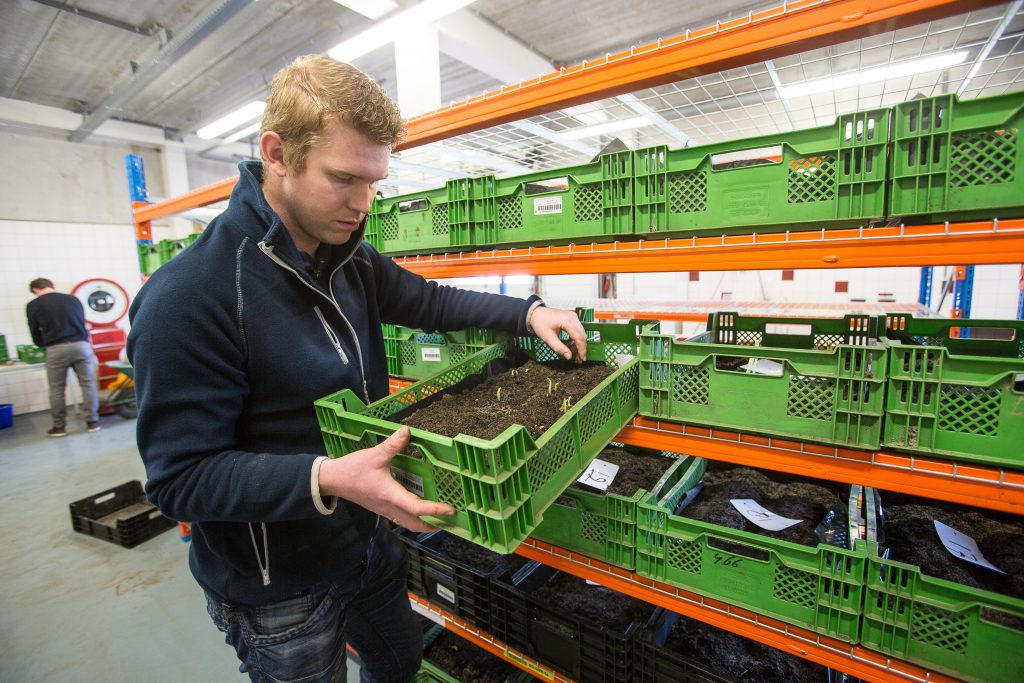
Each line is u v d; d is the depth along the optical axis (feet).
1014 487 2.63
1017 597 3.03
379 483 2.33
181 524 9.07
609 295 18.85
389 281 4.17
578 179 4.02
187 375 2.52
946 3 2.41
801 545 3.22
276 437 3.04
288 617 3.31
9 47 13.04
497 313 4.14
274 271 2.91
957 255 2.68
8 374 17.52
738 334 4.92
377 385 3.89
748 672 4.25
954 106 2.55
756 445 3.37
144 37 12.78
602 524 4.09
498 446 2.12
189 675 6.06
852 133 2.85
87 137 18.43
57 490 11.36
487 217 4.58
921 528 3.80
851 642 3.15
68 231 18.69
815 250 3.11
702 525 3.55
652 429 3.79
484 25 11.94
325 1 11.19
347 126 2.43
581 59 14.37
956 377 2.68
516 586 4.92
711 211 3.43
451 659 5.78
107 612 7.22
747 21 2.96
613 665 4.15
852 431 3.00
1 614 7.22
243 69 14.71
